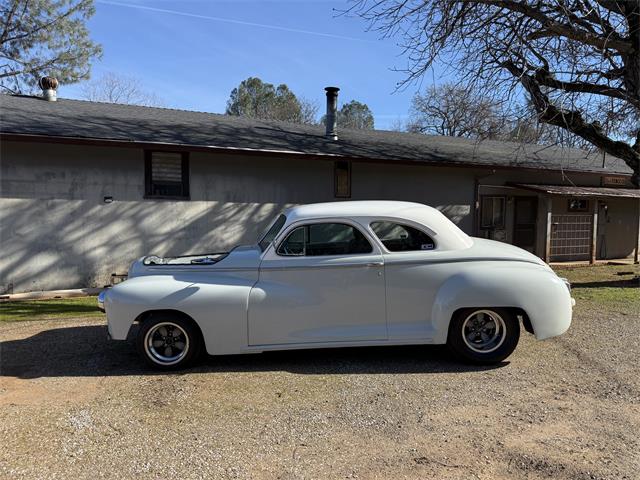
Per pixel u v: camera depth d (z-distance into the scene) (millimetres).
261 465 3234
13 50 23344
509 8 8945
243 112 51344
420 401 4238
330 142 12797
